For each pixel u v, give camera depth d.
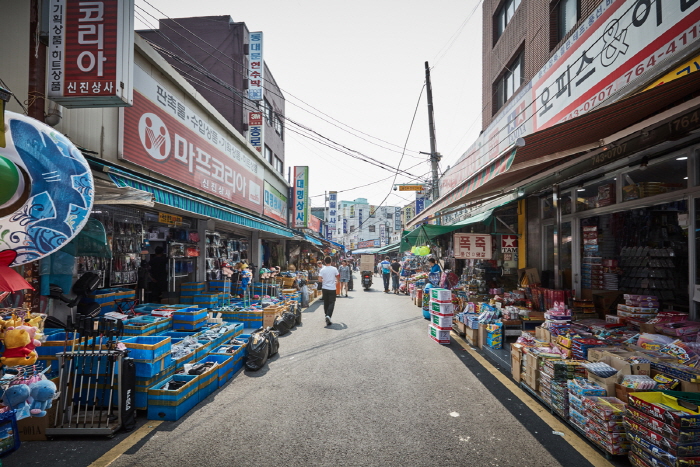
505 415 3.93
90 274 5.09
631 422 2.94
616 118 3.53
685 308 5.25
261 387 4.76
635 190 5.64
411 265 22.73
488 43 12.57
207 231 9.12
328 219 45.34
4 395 2.74
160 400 3.79
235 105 15.04
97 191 3.93
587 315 6.43
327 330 8.56
